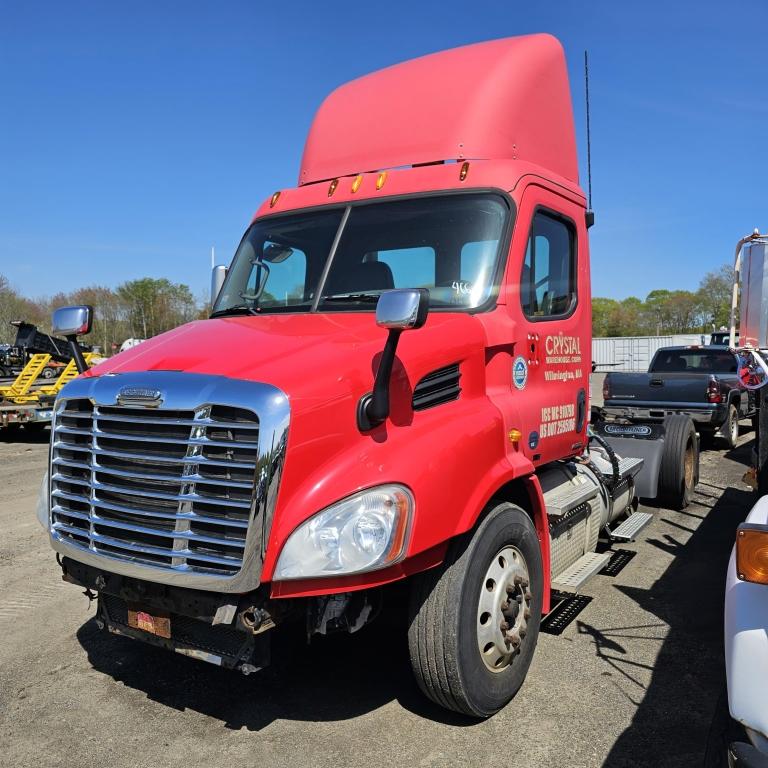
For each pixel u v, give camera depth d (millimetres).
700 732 3402
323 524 2848
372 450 3074
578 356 4980
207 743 3418
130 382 3174
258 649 3047
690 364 13758
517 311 4129
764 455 4176
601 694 3781
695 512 7648
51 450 3520
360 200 4473
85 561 3297
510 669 3658
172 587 3076
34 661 4340
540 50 4934
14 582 5770
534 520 4094
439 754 3277
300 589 2838
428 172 4363
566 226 4863
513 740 3373
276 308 4352
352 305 4074
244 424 2869
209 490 2939
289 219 4680
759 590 2410
